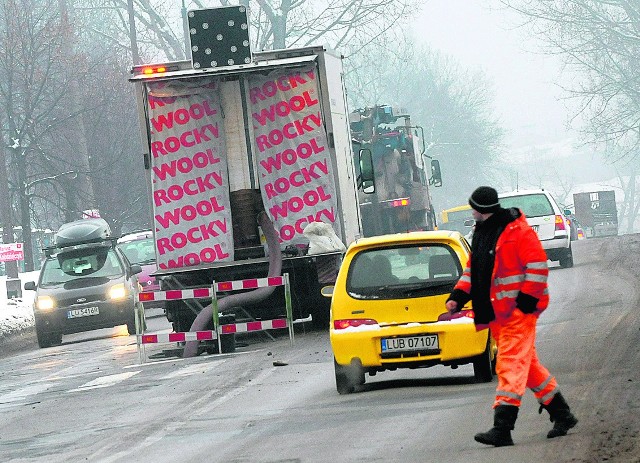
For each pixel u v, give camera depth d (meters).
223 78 50.84
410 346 31.22
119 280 68.19
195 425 29.22
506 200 76.38
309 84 50.81
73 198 128.50
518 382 21.95
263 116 50.81
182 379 40.22
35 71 132.50
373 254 32.22
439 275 31.59
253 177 50.88
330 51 52.22
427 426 25.28
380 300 31.58
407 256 31.97
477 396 28.97
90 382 43.00
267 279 48.06
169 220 50.59
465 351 31.06
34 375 49.19
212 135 50.69
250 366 41.81
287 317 48.00
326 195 50.78
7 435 31.67
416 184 95.19
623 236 115.62
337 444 24.16
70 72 133.75
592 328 40.81
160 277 51.38
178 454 25.05
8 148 126.06
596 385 28.17
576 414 24.45
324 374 37.09
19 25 128.12
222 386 36.81
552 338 39.25
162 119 50.66
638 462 19.44
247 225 50.75
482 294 22.19
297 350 45.69
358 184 57.03
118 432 29.52
